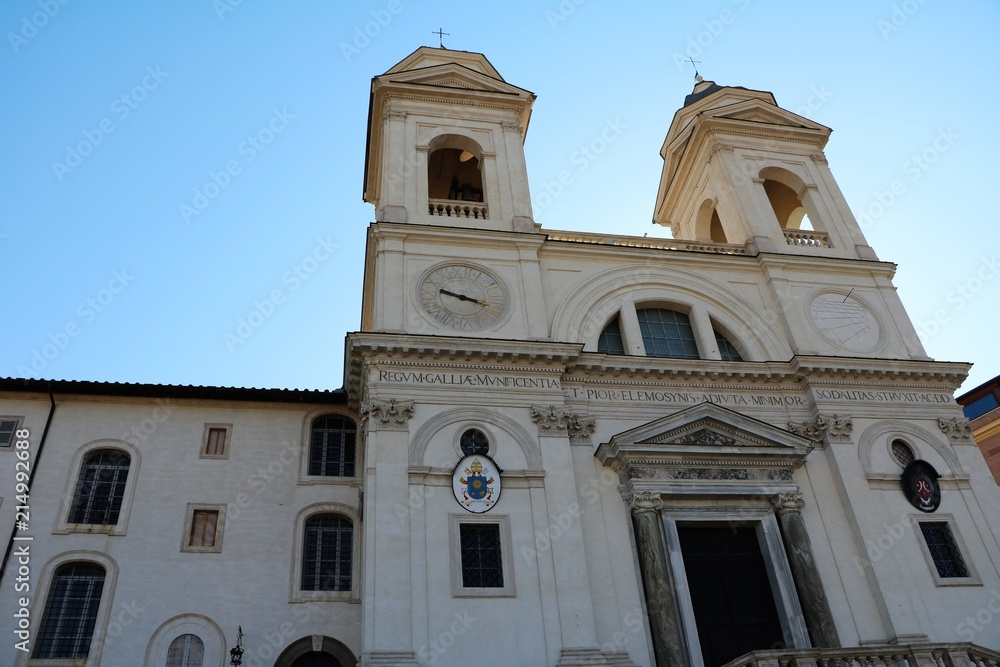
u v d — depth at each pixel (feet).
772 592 58.75
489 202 75.92
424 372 60.90
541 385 62.49
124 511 62.80
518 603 52.42
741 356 71.97
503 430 59.77
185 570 61.00
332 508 65.57
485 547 54.85
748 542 61.05
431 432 58.23
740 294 74.59
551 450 59.16
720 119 88.69
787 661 47.80
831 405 67.00
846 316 74.64
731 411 63.00
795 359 67.77
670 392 65.92
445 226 70.49
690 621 54.95
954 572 60.90
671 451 59.98
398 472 55.62
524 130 86.63
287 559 62.80
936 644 49.32
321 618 60.49
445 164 87.61
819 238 81.87
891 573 59.00
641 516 57.57
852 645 56.18
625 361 65.21
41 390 66.80
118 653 57.16
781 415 66.64
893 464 65.21
